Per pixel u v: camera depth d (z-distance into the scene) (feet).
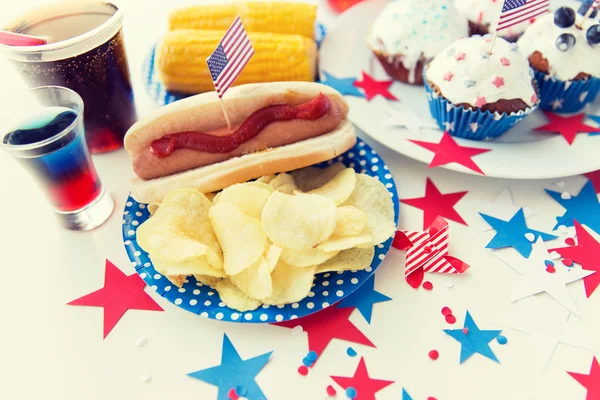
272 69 1.31
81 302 0.98
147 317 0.96
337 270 0.93
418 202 1.12
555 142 1.18
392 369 0.88
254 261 0.90
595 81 1.21
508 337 0.91
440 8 1.37
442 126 1.24
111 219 1.11
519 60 1.17
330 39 1.46
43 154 0.95
